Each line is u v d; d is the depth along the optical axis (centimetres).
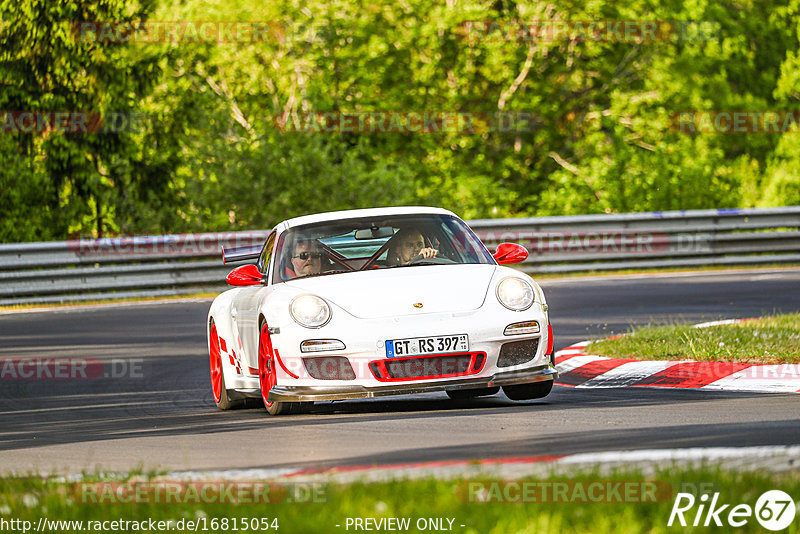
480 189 9325
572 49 10275
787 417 2067
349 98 9856
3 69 7825
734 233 6831
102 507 1441
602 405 2378
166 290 6250
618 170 9638
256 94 9750
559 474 1447
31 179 7962
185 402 2939
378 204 8188
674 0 10569
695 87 10838
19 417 2777
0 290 5850
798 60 12100
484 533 1202
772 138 12081
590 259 6500
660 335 3288
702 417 2119
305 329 2378
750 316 4197
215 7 9444
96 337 4478
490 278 2509
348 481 1517
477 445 1875
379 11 9888
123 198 8206
